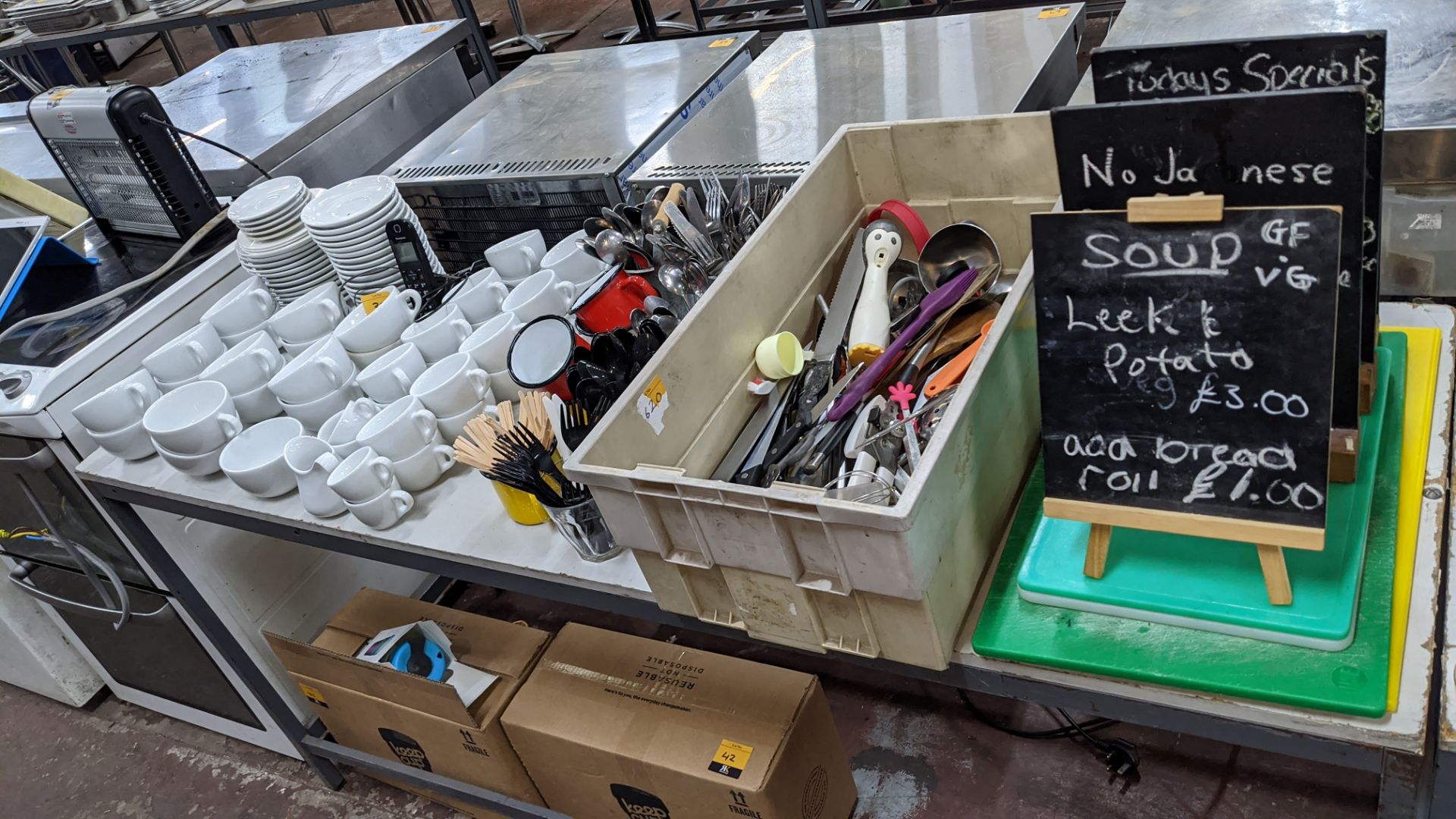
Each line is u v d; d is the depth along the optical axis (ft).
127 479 5.26
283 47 9.43
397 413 4.64
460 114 7.17
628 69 7.19
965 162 4.58
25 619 7.79
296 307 5.45
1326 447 2.72
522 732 5.42
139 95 5.95
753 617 3.44
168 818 7.35
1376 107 2.94
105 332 5.57
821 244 4.71
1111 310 2.89
